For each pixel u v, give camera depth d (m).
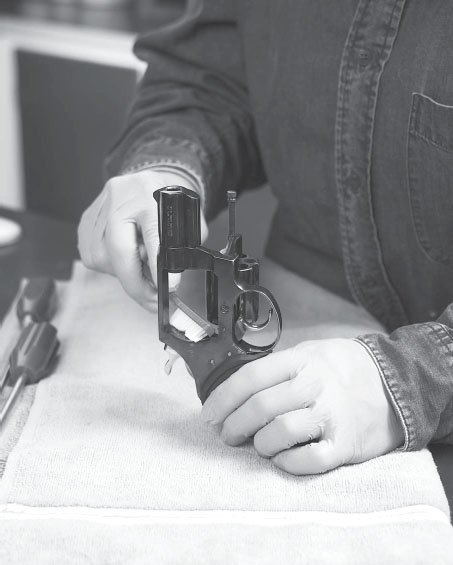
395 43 0.81
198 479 0.63
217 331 0.66
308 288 0.98
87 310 0.90
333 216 0.93
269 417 0.64
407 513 0.59
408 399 0.65
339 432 0.63
